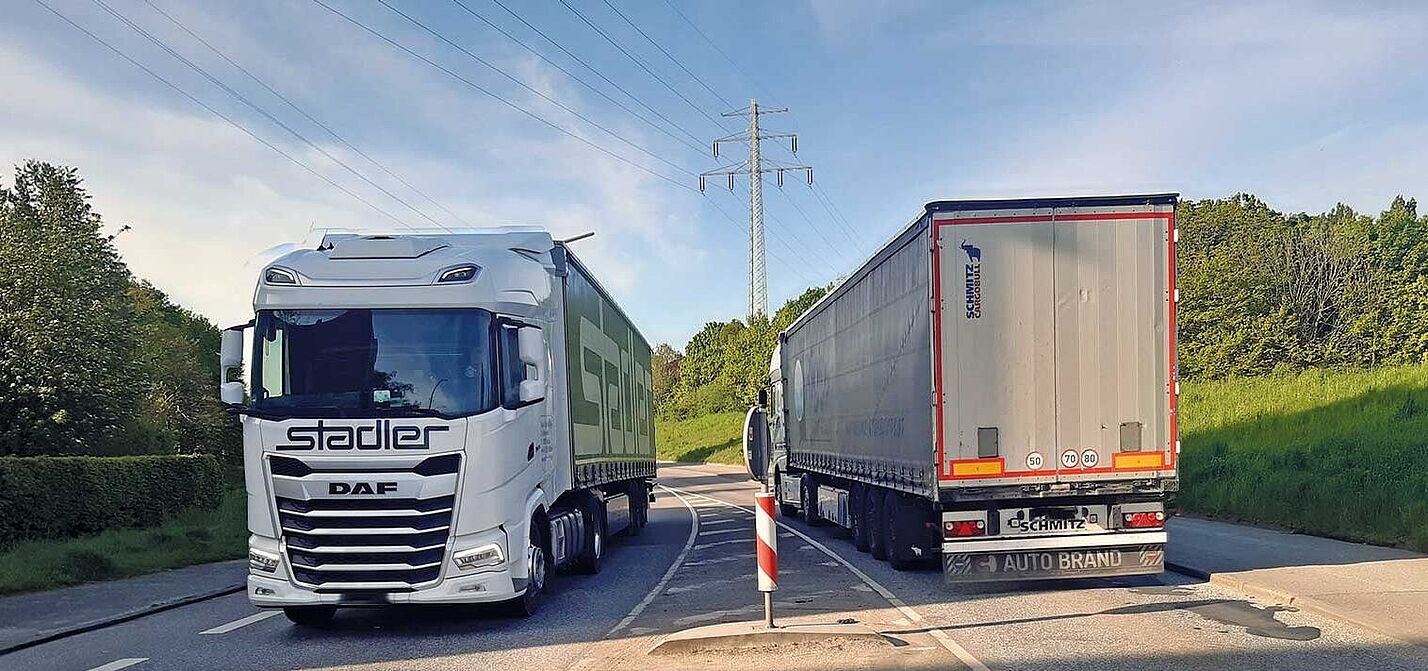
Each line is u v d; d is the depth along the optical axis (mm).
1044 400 11070
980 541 11094
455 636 9852
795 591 12211
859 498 16625
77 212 29641
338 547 9477
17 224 28234
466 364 9805
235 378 9938
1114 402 11078
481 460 9695
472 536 9625
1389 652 7707
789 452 24609
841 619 9734
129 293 32594
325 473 9531
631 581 13969
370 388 9664
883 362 13805
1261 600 10352
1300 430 24844
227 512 24406
